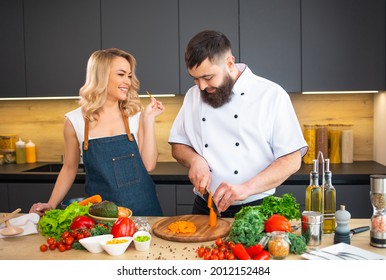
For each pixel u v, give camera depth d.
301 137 2.02
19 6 3.36
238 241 1.55
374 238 1.58
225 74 1.96
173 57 3.28
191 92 2.28
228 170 2.13
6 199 3.23
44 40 3.36
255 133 2.07
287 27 3.21
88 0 3.31
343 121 3.60
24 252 1.60
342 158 3.50
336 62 3.21
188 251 1.57
